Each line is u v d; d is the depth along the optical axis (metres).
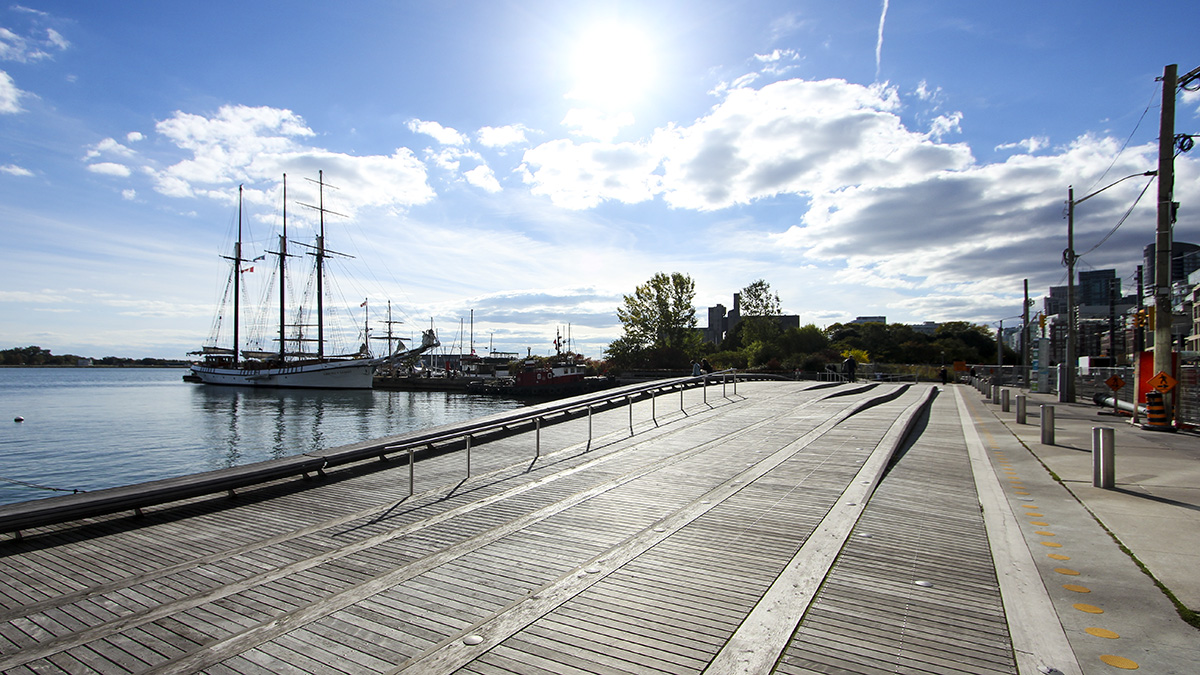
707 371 58.00
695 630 4.58
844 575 5.72
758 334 66.19
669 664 4.07
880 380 53.94
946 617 4.80
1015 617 4.78
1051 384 33.62
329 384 78.31
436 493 9.16
